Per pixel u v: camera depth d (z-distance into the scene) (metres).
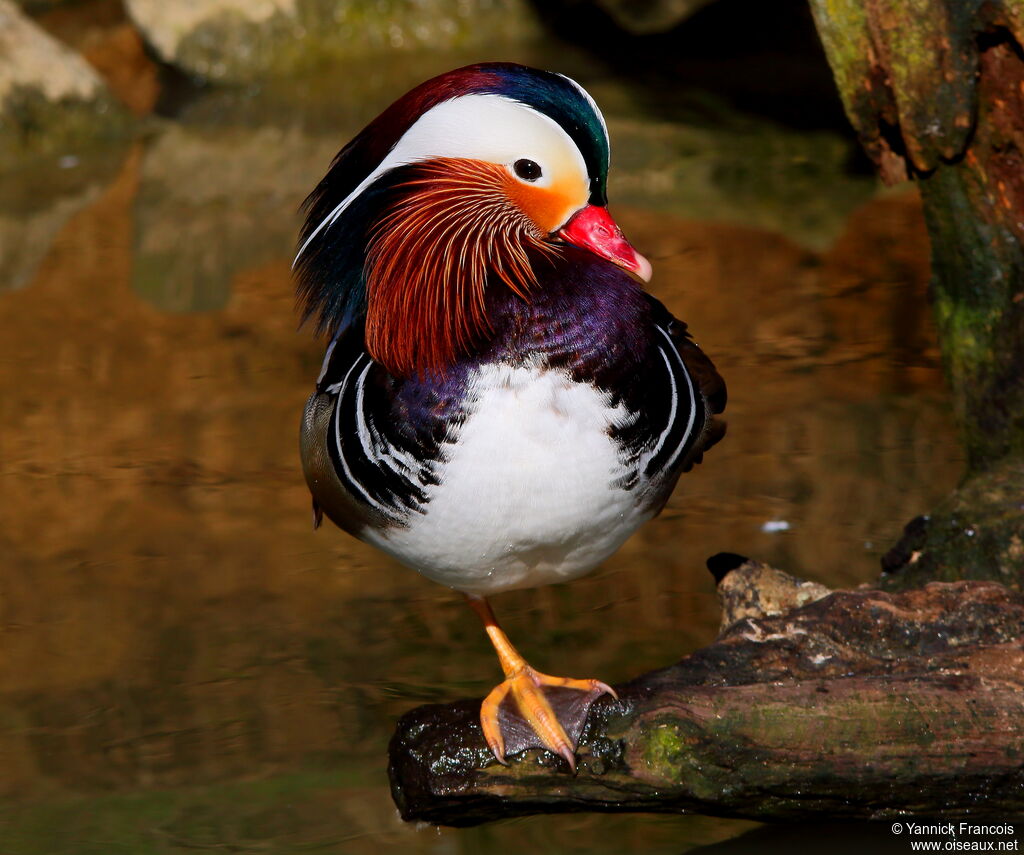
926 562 8.09
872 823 6.79
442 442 6.05
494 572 6.55
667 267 14.08
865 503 9.96
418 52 22.31
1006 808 6.61
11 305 13.61
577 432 5.99
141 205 16.27
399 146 6.46
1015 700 6.55
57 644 8.66
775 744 6.50
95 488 10.58
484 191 6.34
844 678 6.70
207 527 10.09
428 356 6.18
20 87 18.11
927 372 11.82
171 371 12.38
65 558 9.66
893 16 8.42
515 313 6.05
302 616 8.98
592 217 6.32
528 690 6.78
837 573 9.11
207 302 13.70
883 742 6.49
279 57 21.31
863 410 11.26
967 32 8.19
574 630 8.72
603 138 6.33
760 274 13.85
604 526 6.35
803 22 21.98
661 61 21.36
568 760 6.47
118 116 18.88
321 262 6.88
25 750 7.67
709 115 19.00
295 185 16.91
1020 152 8.32
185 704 8.06
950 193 8.70
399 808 6.93
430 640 8.70
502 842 6.89
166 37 20.66
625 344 6.10
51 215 15.98
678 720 6.53
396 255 6.43
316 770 7.48
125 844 6.88
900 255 14.14
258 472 10.84
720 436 7.25
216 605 9.10
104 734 7.80
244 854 6.82
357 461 6.35
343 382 6.60
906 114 8.55
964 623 7.12
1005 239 8.52
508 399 5.98
